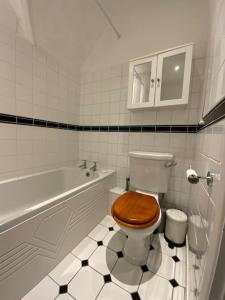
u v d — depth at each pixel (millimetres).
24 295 893
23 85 1473
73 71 2033
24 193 1526
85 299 896
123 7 1556
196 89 1446
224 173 401
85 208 1403
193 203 1175
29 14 1312
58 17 1474
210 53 1116
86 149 2207
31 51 1510
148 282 1012
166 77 1447
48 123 1769
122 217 1015
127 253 1199
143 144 1752
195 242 912
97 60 1981
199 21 1386
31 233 905
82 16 1581
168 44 1546
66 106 1984
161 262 1172
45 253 1008
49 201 1028
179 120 1547
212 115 734
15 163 1476
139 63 1503
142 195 1351
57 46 1701
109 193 1802
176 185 1593
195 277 774
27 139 1562
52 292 923
